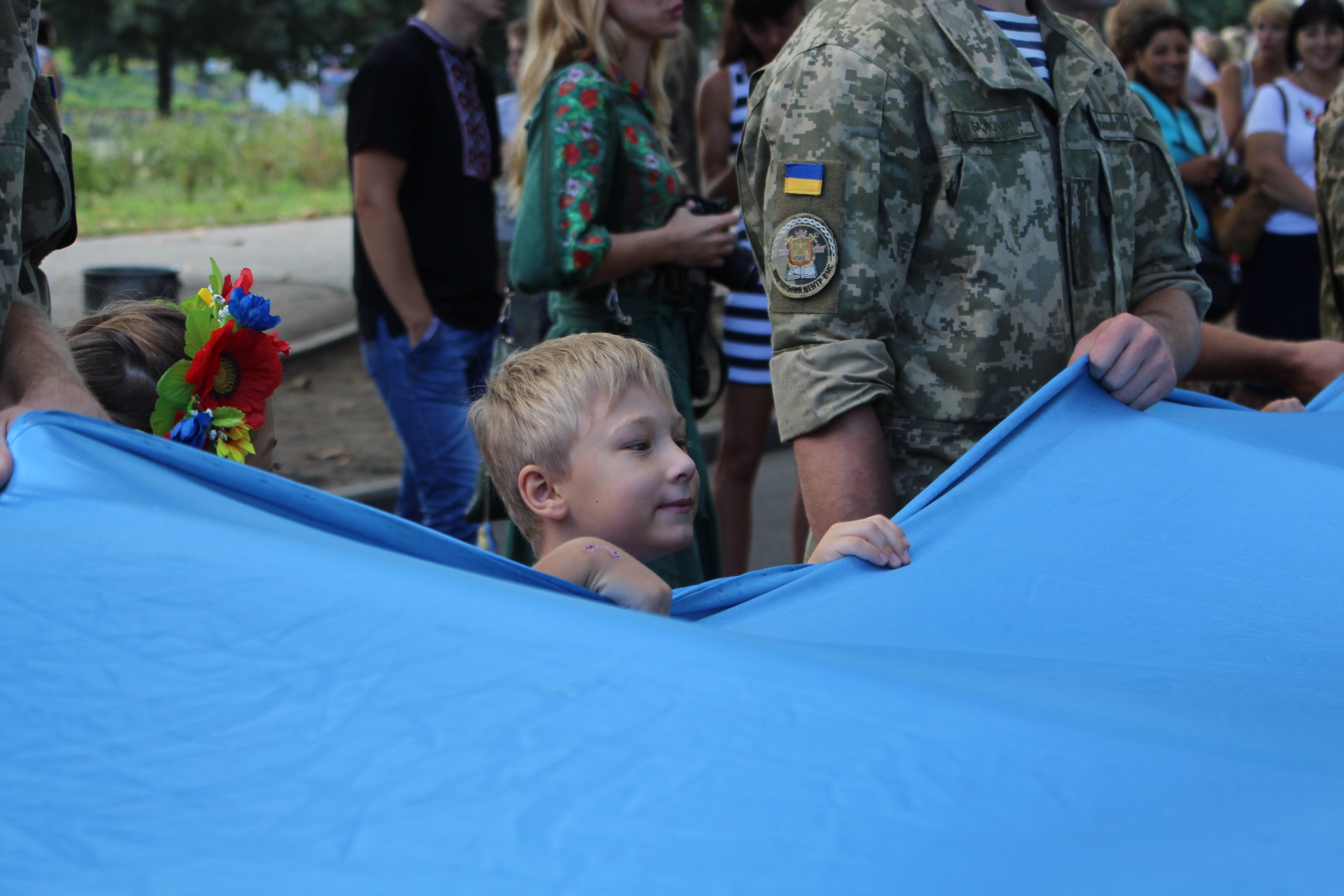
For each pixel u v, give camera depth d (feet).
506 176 12.71
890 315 5.56
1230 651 3.59
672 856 1.98
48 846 2.05
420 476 12.07
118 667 2.52
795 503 13.02
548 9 9.57
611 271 8.95
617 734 2.27
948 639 3.92
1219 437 5.16
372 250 11.37
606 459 5.24
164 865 2.00
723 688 2.39
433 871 1.97
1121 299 6.02
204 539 2.98
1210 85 25.45
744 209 6.09
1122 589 4.20
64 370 4.00
